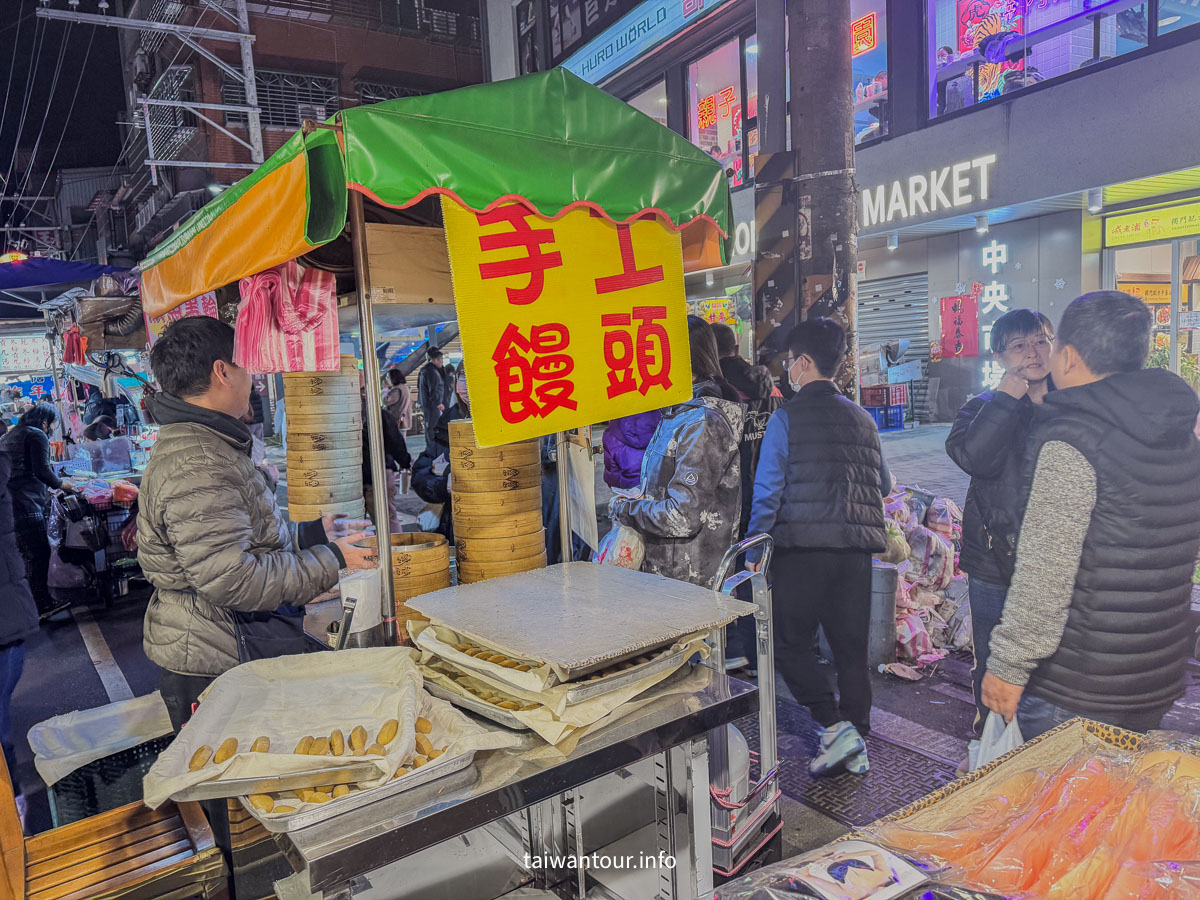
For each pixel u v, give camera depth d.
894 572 3.30
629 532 2.68
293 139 1.30
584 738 1.19
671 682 1.36
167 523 1.54
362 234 1.54
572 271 1.60
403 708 1.15
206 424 1.65
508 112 1.45
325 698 1.25
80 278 5.43
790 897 0.91
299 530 1.93
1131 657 2.20
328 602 2.25
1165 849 0.98
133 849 1.39
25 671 4.39
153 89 15.73
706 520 2.55
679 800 1.38
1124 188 2.75
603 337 1.65
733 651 3.40
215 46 13.03
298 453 2.41
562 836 1.61
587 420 1.62
